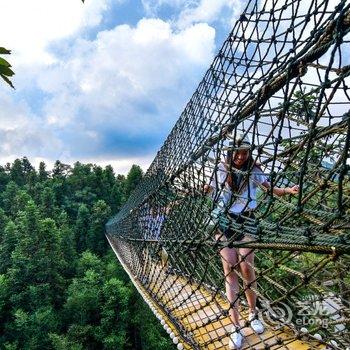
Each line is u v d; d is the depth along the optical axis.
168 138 3.81
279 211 2.40
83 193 67.69
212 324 3.09
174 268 3.81
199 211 2.72
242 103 1.82
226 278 2.76
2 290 35.38
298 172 1.44
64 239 45.75
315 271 1.68
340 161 1.34
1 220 50.41
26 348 29.80
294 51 1.38
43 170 79.06
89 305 34.28
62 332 33.84
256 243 1.93
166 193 4.09
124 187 67.75
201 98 2.54
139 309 35.19
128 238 8.40
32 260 38.12
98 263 42.72
